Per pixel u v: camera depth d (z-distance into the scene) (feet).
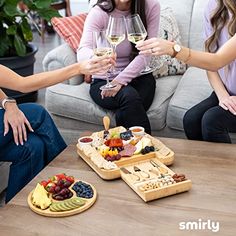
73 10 23.18
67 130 8.66
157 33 8.20
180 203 4.75
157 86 8.63
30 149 6.31
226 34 6.89
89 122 8.33
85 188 4.97
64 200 4.78
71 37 9.11
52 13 10.62
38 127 6.52
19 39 10.72
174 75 9.25
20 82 6.04
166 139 6.38
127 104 7.57
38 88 6.15
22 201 4.87
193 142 6.23
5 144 6.37
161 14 9.31
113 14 7.89
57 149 6.63
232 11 6.57
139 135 6.17
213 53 6.53
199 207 4.67
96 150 5.77
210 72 7.19
